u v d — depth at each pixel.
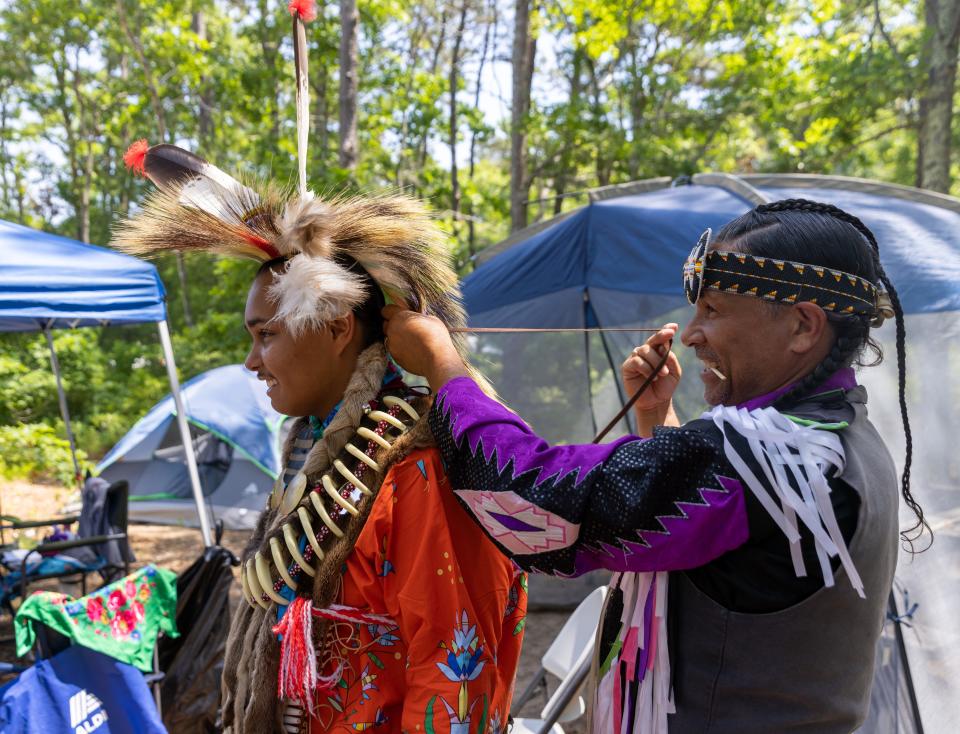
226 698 1.42
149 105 22.06
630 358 1.45
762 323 1.05
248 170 1.46
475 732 1.18
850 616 0.99
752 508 0.95
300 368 1.34
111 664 2.60
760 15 13.91
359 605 1.24
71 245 4.01
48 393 14.34
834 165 15.75
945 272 3.30
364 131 18.30
